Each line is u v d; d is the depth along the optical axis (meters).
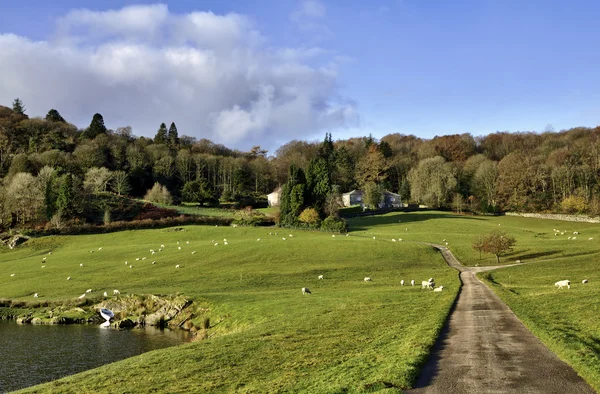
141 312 52.69
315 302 43.31
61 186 121.06
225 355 25.52
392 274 65.06
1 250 97.56
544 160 170.88
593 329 24.17
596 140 165.25
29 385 29.78
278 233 110.31
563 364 18.92
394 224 131.88
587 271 56.91
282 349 25.80
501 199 164.38
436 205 167.88
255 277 64.88
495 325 27.67
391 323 30.41
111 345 41.03
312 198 129.88
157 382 21.42
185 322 49.16
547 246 84.56
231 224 127.75
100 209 134.88
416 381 17.48
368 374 18.78
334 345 25.64
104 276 70.69
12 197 118.19
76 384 22.52
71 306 56.25
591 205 142.75
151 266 75.56
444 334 25.83
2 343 41.94
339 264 72.75
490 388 16.28
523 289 45.09
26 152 189.25
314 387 17.80
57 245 101.00
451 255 83.00
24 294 62.91
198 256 80.88
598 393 15.25
